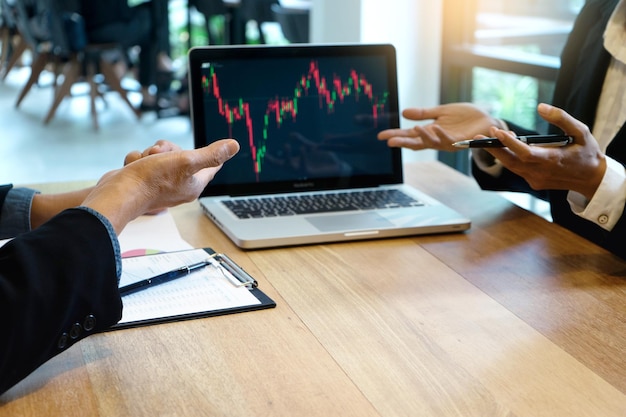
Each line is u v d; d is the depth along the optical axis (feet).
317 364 2.77
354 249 3.95
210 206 4.41
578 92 5.22
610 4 5.04
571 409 2.52
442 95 10.64
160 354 2.82
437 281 3.55
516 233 4.22
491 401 2.55
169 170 3.01
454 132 4.54
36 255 2.60
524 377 2.71
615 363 2.82
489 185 4.89
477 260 3.82
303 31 15.99
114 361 2.77
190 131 16.63
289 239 3.94
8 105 18.75
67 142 15.66
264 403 2.52
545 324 3.13
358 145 4.77
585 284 3.55
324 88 4.68
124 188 2.94
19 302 2.50
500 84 9.65
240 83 4.53
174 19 22.18
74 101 19.22
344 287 3.46
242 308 3.18
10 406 2.49
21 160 14.38
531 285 3.52
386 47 4.77
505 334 3.03
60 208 3.95
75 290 2.62
